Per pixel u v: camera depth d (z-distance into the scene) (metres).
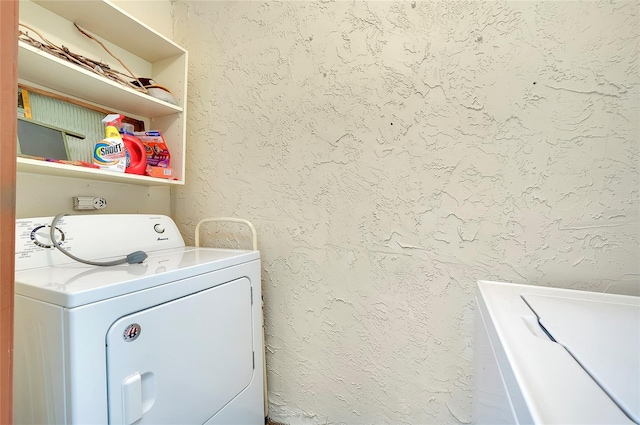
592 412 0.36
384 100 1.24
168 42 1.41
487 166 1.11
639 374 0.45
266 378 1.47
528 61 1.04
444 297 1.18
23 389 0.70
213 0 1.56
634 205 0.95
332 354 1.36
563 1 1.00
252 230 1.43
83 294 0.65
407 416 1.24
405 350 1.24
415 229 1.21
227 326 1.08
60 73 1.07
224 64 1.55
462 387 1.16
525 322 0.66
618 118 0.96
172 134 1.52
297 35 1.39
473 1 1.10
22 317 0.71
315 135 1.36
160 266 0.94
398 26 1.21
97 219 1.11
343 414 1.34
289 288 1.42
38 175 1.15
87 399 0.64
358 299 1.31
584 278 1.01
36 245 0.90
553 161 1.03
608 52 0.96
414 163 1.21
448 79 1.15
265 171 1.47
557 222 1.03
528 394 0.40
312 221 1.38
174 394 0.85
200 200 1.62
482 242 1.12
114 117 1.23
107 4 1.15
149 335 0.79
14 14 0.43
